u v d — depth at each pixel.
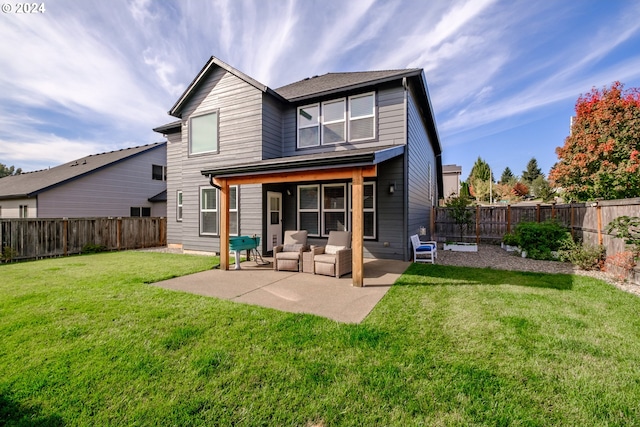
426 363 2.75
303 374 2.59
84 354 2.95
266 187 9.16
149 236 12.84
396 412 2.14
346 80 9.75
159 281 5.98
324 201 9.29
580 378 2.51
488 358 2.83
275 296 4.90
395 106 8.18
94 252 10.69
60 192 14.15
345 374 2.59
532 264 7.49
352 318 3.88
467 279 5.88
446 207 12.41
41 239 9.52
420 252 7.92
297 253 6.91
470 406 2.19
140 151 17.47
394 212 8.22
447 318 3.81
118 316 3.95
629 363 2.73
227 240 7.11
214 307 4.32
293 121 9.82
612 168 10.61
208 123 10.16
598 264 6.57
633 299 4.49
